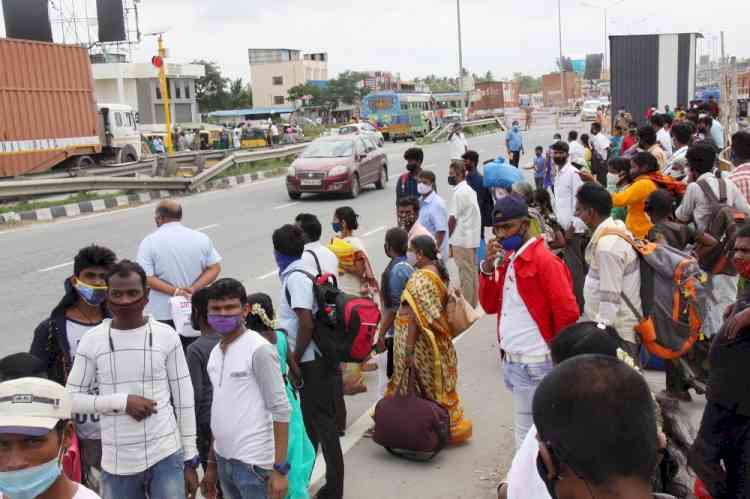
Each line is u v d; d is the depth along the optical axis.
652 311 4.94
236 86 113.88
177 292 5.94
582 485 1.65
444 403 5.68
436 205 8.59
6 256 14.05
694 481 4.12
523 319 4.55
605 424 1.62
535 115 79.56
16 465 2.40
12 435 2.37
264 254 13.62
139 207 20.58
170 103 71.31
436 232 8.59
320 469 5.52
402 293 5.62
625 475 1.61
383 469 5.48
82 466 4.13
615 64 24.81
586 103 62.88
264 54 118.00
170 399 3.96
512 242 4.80
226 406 3.97
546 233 7.57
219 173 26.81
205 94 101.94
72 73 26.19
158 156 24.97
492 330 9.03
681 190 7.40
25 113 24.12
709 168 7.01
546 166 18.59
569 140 17.72
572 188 9.37
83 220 18.33
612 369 1.70
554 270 4.41
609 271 4.89
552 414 1.69
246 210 19.44
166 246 6.00
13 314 10.20
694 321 4.97
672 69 24.34
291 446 4.24
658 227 6.39
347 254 6.90
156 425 3.84
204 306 4.59
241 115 95.50
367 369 7.93
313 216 5.66
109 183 20.98
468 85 72.12
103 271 4.25
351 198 21.66
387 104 56.31
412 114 58.31
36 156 24.61
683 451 2.90
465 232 9.08
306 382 4.89
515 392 4.67
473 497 5.00
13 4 44.47
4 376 3.36
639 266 4.96
